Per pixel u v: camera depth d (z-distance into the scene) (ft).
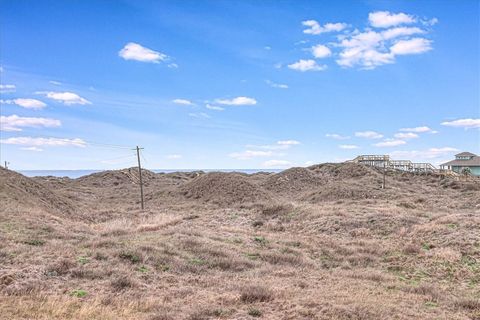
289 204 131.23
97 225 106.22
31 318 32.40
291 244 78.28
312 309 36.60
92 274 47.62
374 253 72.69
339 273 58.18
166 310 36.24
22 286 41.39
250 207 135.33
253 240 79.00
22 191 118.01
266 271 56.54
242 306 38.01
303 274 55.93
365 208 112.78
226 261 59.47
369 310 36.58
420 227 85.51
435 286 50.88
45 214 93.76
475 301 42.50
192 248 65.51
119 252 56.90
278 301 39.45
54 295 39.58
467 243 70.03
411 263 64.85
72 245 64.03
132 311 36.14
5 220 80.23
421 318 36.04
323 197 157.07
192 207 153.48
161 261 56.24
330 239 85.92
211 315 35.22
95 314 34.27
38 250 56.49
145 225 102.94
